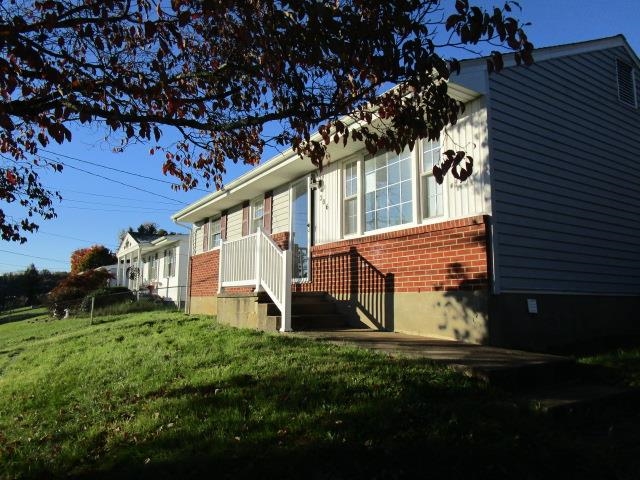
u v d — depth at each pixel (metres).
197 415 4.55
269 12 4.35
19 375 8.47
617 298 9.41
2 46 3.40
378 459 3.51
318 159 5.04
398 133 4.49
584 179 9.16
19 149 6.23
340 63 4.52
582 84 9.59
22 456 4.54
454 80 7.17
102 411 5.31
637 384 5.47
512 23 3.70
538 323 7.62
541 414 4.35
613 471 3.54
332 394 4.62
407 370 5.28
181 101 4.98
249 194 14.77
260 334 7.96
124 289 28.69
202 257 16.86
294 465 3.48
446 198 8.00
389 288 8.67
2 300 47.50
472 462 3.48
